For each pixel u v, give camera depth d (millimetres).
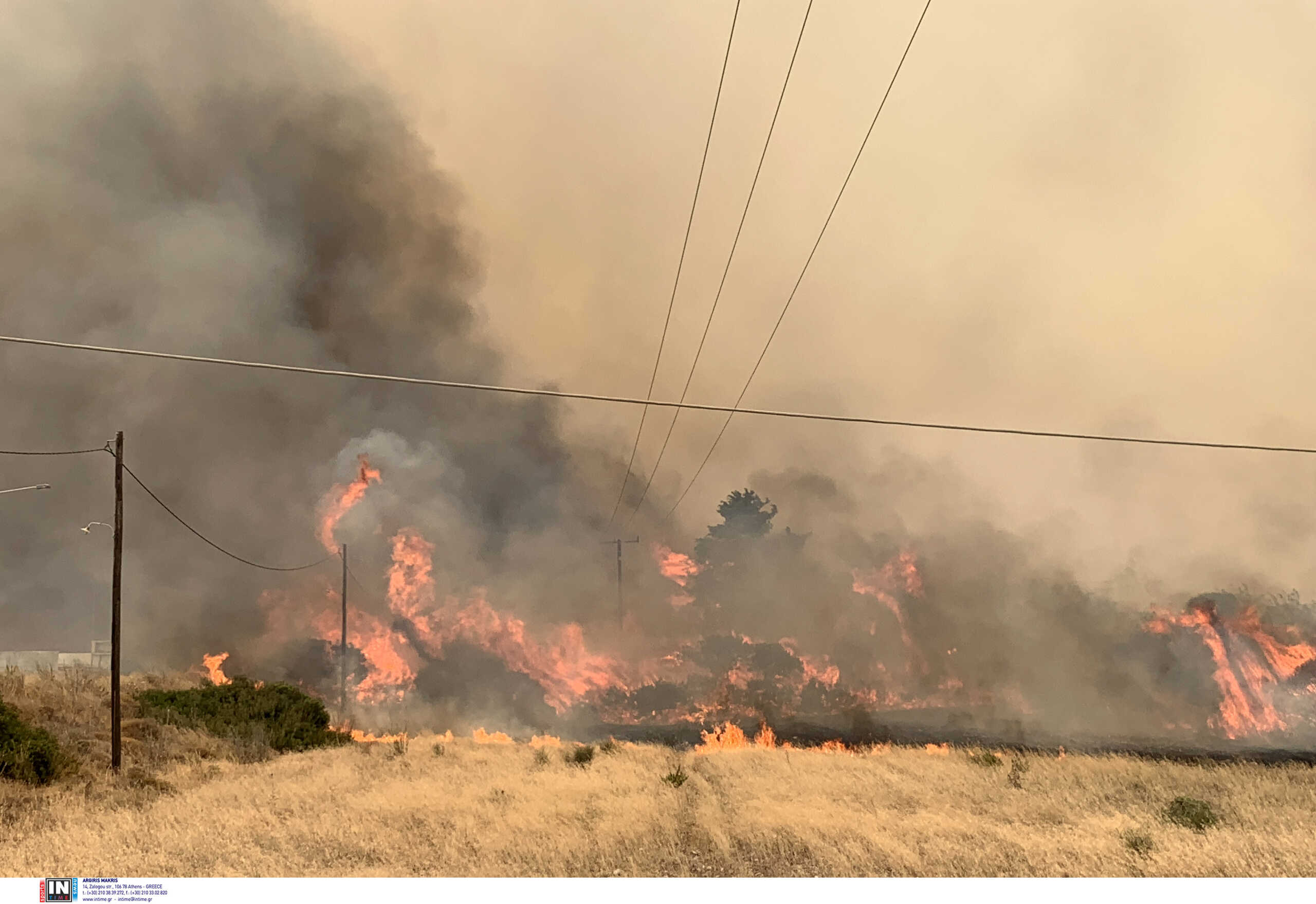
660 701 35312
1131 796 15594
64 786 16078
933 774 17781
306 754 23703
